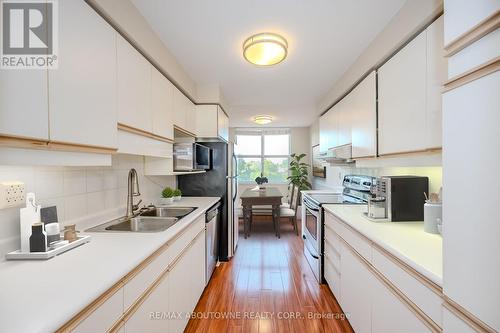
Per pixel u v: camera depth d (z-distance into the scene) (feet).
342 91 8.67
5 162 2.58
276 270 9.37
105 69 3.92
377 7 4.99
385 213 5.90
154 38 5.81
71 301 2.30
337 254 6.81
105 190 5.85
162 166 7.63
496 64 1.92
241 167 21.06
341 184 12.78
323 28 5.74
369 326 4.77
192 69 8.09
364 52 6.79
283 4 4.89
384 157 5.99
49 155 3.03
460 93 2.26
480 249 2.06
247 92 10.69
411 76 4.75
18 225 3.67
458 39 2.27
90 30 3.59
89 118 3.55
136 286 3.42
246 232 13.71
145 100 5.35
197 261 6.72
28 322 1.99
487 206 2.00
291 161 20.77
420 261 3.28
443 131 2.48
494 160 1.94
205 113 9.61
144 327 3.62
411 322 3.41
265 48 6.03
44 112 2.81
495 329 1.93
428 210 4.71
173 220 6.15
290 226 16.47
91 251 3.64
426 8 4.22
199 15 5.21
